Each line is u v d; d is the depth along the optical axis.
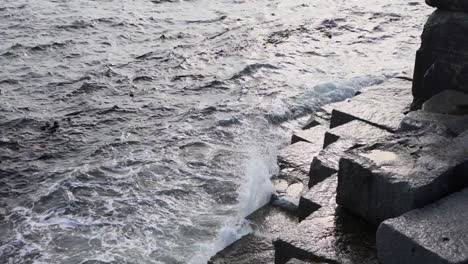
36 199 9.22
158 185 9.45
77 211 8.87
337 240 5.95
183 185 9.41
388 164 5.96
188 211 8.71
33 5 19.28
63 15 18.47
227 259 7.51
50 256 7.87
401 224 5.23
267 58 15.21
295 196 8.48
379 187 5.84
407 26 17.78
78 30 17.31
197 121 11.82
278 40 16.59
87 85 13.67
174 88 13.59
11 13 18.42
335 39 16.64
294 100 12.56
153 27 17.86
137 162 10.21
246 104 12.46
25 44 16.06
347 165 6.18
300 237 6.02
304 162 9.18
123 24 17.91
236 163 10.06
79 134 11.48
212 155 10.37
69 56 15.45
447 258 4.81
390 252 5.25
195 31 17.53
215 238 7.99
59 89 13.49
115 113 12.33
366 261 5.63
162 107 12.59
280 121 11.80
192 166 10.01
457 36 7.72
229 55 15.52
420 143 6.26
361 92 9.11
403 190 5.59
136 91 13.43
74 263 7.68
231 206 8.77
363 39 16.62
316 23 18.09
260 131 11.31
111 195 9.25
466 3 7.59
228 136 11.12
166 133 11.33
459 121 6.98
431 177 5.64
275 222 8.12
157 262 7.61
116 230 8.34
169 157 10.35
